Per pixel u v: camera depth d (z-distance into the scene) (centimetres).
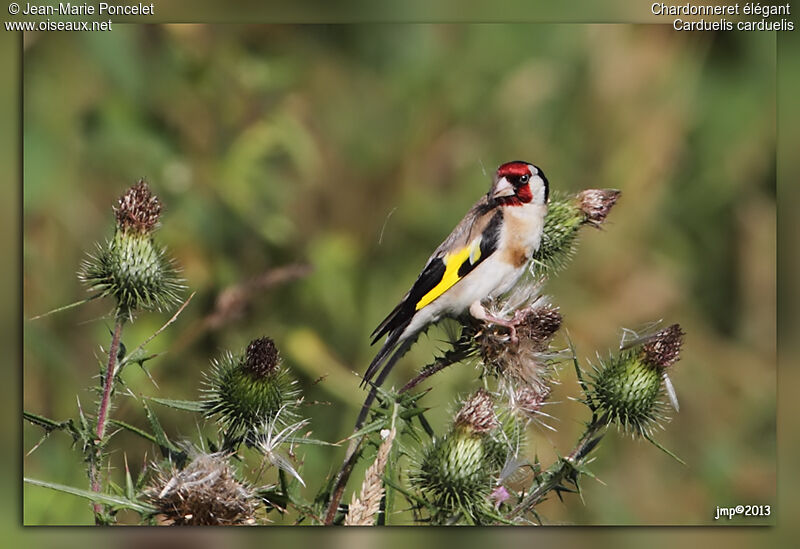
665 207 1299
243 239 1202
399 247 1245
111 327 1098
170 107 1198
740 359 1238
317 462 1062
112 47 1144
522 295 759
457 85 1314
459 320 899
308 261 1196
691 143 1322
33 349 1042
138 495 651
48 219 1098
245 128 1220
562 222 896
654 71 1323
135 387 1059
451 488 666
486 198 924
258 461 808
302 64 1277
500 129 1308
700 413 1209
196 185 1185
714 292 1280
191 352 1118
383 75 1302
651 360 722
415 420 1036
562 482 688
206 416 714
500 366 725
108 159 1148
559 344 1148
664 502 1132
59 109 1128
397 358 903
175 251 1158
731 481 1159
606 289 1262
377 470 634
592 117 1321
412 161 1278
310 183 1238
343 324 1184
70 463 957
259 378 712
